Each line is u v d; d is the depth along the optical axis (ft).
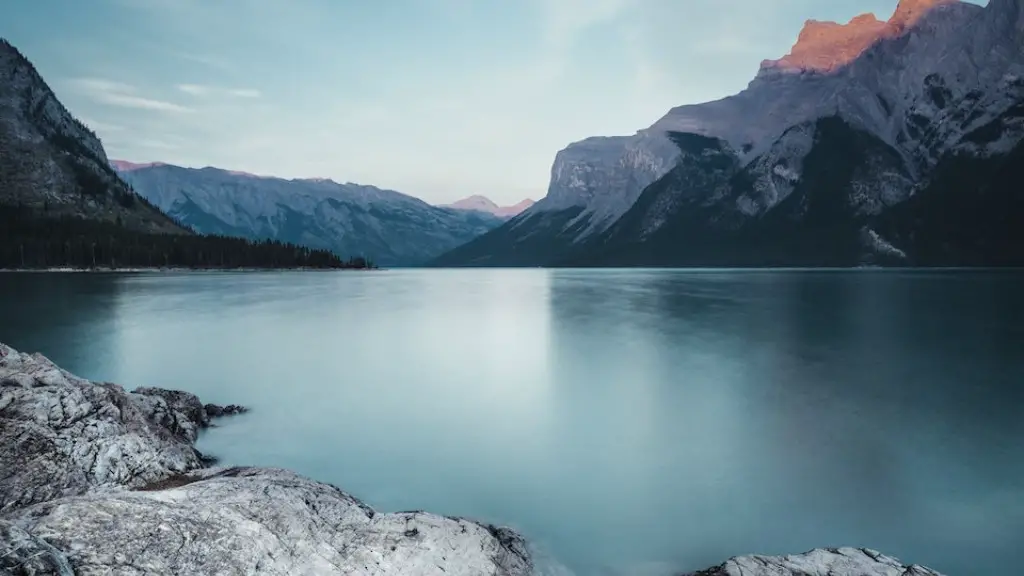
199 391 92.48
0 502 37.88
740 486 53.52
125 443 47.16
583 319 204.74
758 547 42.34
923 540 43.27
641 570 38.93
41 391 48.75
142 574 26.00
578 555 40.86
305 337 157.38
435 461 60.59
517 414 79.05
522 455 62.28
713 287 398.62
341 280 568.41
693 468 58.18
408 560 32.58
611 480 55.31
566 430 71.41
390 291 382.22
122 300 264.93
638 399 87.51
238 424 73.77
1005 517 46.73
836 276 560.20
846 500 50.29
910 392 89.56
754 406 82.23
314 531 33.58
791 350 130.93
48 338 148.56
